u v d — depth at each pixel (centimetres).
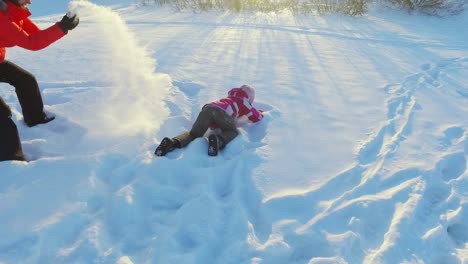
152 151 331
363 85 516
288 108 433
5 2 290
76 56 595
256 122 393
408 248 243
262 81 517
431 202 292
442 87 518
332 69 582
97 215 261
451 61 648
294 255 241
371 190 297
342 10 1066
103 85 479
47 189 275
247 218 261
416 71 584
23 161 306
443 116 427
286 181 303
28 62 570
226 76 533
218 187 301
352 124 399
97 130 361
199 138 346
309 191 288
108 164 312
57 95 446
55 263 221
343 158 336
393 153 347
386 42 780
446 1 1147
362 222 261
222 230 252
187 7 1126
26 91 362
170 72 541
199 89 484
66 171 296
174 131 371
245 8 1089
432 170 319
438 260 244
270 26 896
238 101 376
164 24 910
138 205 271
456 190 300
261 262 227
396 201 283
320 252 242
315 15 1045
